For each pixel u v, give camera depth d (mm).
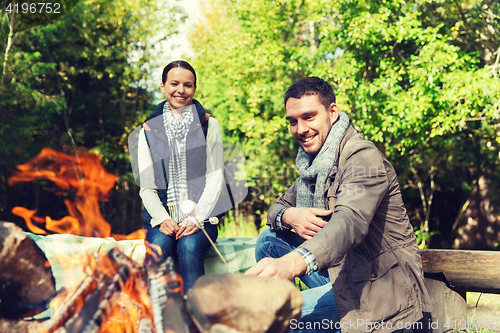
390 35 6648
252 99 7609
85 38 9469
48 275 1354
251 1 7340
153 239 1954
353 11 6406
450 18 7184
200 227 1962
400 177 9016
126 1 9656
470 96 5801
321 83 1760
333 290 1523
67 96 9883
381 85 6332
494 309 3248
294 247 1934
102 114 10508
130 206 10250
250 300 989
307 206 1859
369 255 1548
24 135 7594
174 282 1249
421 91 6059
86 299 1218
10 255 1269
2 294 1271
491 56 6672
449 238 10367
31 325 1283
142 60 10227
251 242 2471
